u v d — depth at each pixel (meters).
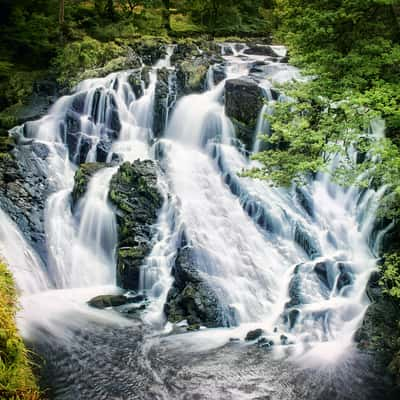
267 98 16.31
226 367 8.72
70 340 9.33
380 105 9.15
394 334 9.43
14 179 14.09
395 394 8.20
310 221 13.49
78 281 12.27
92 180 13.94
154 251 12.10
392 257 10.68
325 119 10.04
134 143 16.75
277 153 10.74
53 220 13.41
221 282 11.10
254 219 13.68
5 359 5.77
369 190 13.07
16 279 11.38
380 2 10.33
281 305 10.93
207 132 16.58
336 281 11.45
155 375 8.38
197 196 13.98
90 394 7.75
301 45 11.78
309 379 8.48
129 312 10.67
